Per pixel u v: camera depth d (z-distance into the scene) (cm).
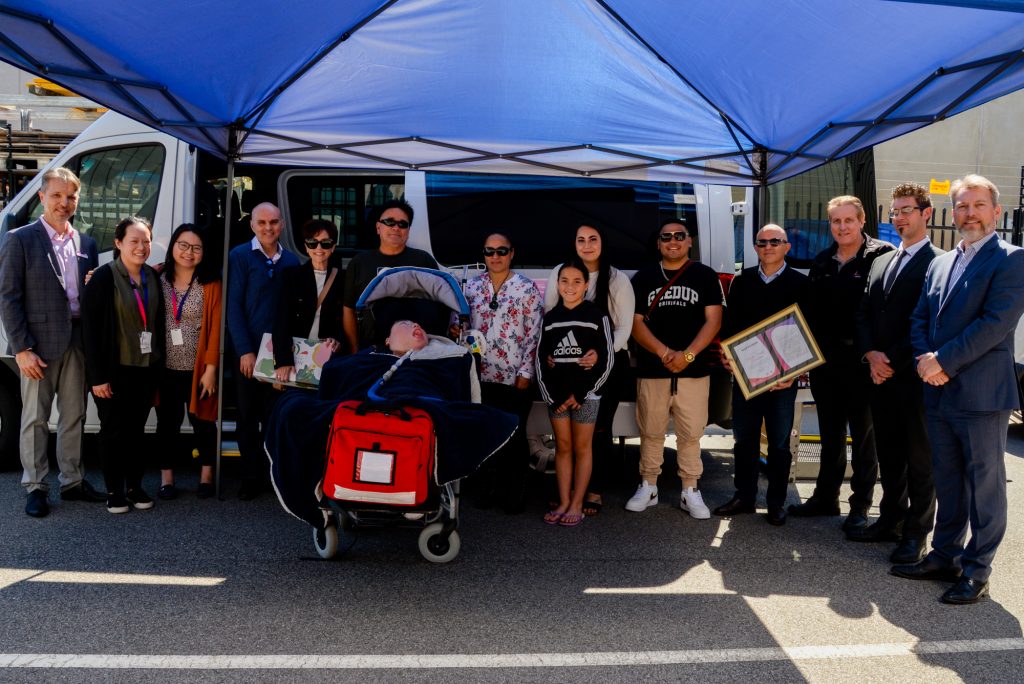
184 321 535
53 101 889
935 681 324
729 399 562
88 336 498
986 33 375
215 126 517
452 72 489
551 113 533
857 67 432
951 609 394
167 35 402
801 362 493
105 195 597
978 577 402
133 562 433
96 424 597
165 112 477
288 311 511
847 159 630
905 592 414
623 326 514
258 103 509
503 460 544
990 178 1368
